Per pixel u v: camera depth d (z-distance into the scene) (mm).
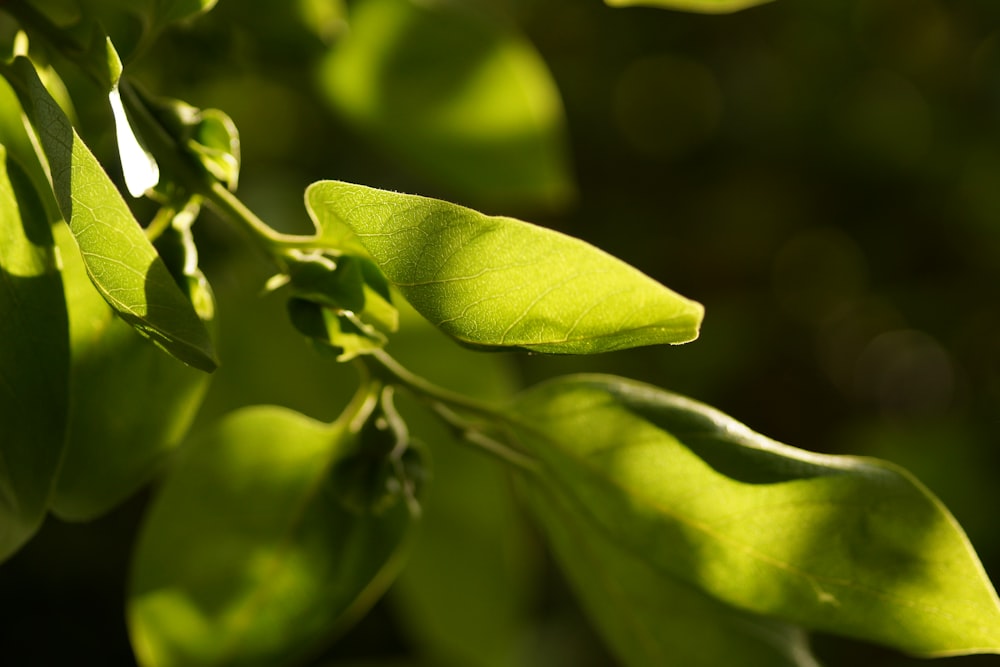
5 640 943
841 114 1076
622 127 1086
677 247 1119
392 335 425
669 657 377
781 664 371
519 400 346
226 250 442
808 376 1177
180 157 328
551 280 293
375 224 294
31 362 323
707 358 1105
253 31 432
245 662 383
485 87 467
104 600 964
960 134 1062
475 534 449
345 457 355
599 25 1040
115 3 342
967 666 942
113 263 291
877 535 330
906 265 1135
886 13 1054
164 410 352
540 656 946
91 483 350
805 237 1128
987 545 977
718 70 1079
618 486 343
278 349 434
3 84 336
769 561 336
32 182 326
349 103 473
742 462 334
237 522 379
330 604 380
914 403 1195
